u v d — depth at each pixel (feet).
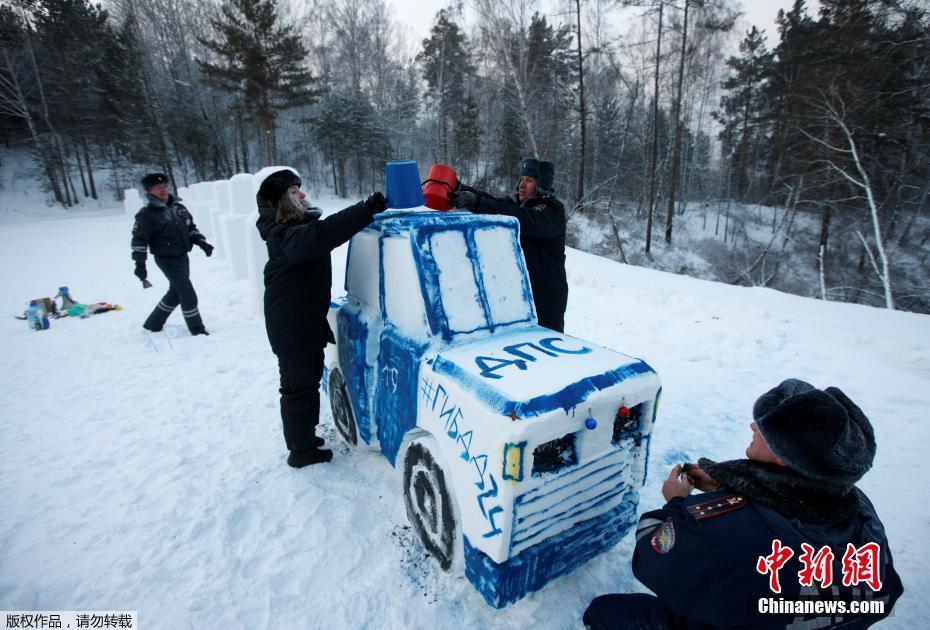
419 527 8.30
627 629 5.54
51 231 64.23
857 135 49.47
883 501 9.99
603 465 6.99
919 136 51.42
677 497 5.06
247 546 8.68
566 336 8.38
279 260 9.62
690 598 4.36
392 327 8.82
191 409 14.07
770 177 109.50
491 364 7.09
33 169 127.34
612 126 112.37
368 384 9.46
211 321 22.68
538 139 75.66
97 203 120.16
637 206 106.93
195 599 7.55
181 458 11.48
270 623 7.14
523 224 10.25
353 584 7.85
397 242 8.49
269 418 13.50
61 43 112.16
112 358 18.37
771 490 4.17
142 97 113.29
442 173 10.35
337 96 123.24
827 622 4.05
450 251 8.35
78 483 10.62
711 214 116.37
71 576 8.04
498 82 79.82
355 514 9.42
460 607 7.39
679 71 87.56
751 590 4.03
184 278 19.90
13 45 111.86
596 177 97.96
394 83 144.15
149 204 19.24
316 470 10.87
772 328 19.38
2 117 131.95
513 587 6.53
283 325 9.74
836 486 3.98
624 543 8.65
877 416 13.33
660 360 17.40
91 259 42.68
